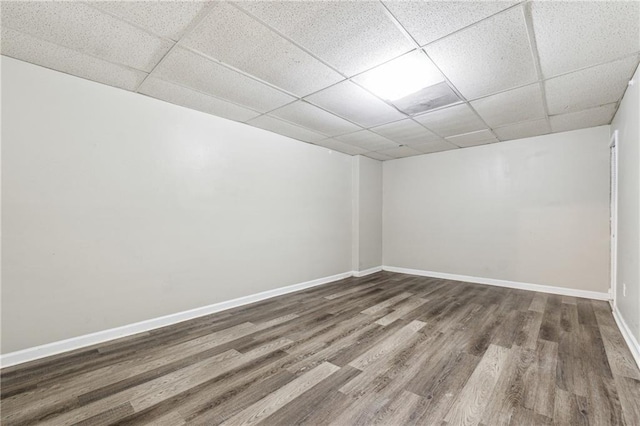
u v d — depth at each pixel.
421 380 1.98
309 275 4.59
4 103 2.17
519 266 4.44
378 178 5.94
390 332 2.80
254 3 1.66
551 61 2.23
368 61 2.25
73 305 2.44
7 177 2.17
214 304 3.37
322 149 4.87
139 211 2.81
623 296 2.83
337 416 1.63
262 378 2.02
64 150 2.41
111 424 1.57
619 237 3.09
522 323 3.01
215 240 3.39
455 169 5.08
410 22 1.81
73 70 2.38
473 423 1.57
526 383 1.93
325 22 1.82
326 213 4.91
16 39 1.97
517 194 4.46
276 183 4.09
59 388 1.89
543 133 4.13
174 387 1.91
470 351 2.40
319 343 2.57
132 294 2.76
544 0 1.62
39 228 2.29
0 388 1.89
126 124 2.73
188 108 3.16
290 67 2.35
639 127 2.23
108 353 2.37
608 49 2.06
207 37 1.97
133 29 1.88
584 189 3.93
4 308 2.15
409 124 3.71
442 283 4.82
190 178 3.17
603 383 1.92
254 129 3.81
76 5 1.66
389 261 5.93
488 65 2.29
